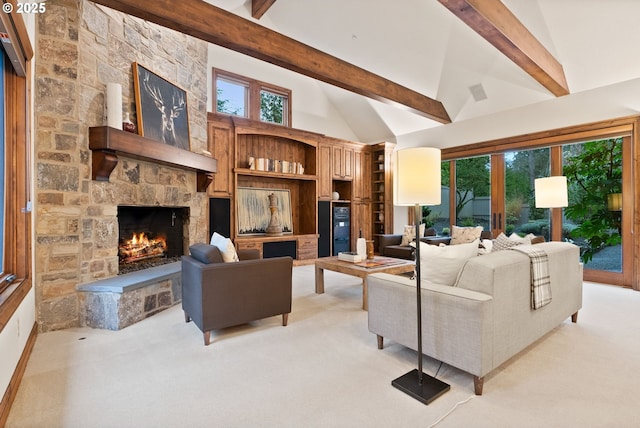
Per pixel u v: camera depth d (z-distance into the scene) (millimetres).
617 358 2287
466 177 6312
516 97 5320
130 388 1927
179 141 4172
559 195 3438
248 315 2734
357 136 8008
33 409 1723
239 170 5562
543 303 2307
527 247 2439
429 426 1574
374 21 4719
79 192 2961
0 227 2236
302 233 6824
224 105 5809
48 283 2811
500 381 1987
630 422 1591
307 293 4133
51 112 2814
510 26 3426
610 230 4688
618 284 4586
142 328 2900
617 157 4598
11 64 2307
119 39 3389
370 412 1689
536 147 5273
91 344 2553
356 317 3211
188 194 4395
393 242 5906
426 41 4773
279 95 6617
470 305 1838
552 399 1792
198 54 4719
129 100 3494
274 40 3686
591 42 4098
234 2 4770
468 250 2271
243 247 5547
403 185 2010
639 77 4234
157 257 4383
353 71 4641
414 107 5609
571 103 4844
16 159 2344
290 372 2113
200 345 2541
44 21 2799
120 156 3346
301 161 6820
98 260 3137
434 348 2035
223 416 1664
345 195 7441
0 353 1615
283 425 1593
